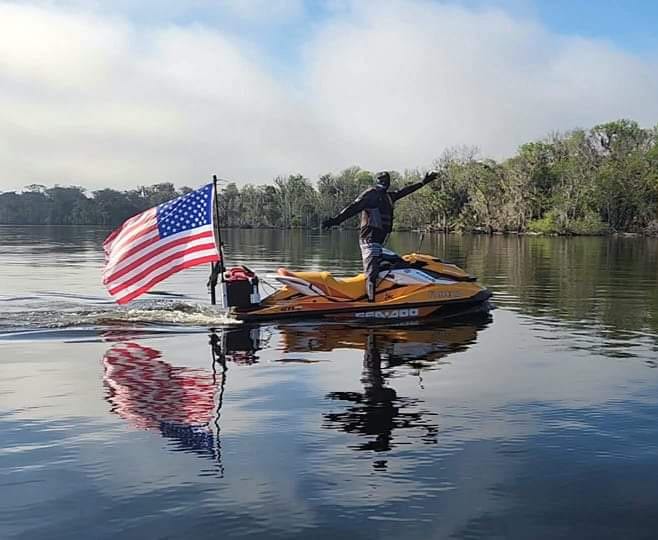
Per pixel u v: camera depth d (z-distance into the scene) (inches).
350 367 292.2
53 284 657.6
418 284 449.1
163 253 429.7
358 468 172.4
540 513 147.6
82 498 155.0
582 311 482.9
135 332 382.6
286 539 136.3
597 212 3540.8
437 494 157.2
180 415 218.2
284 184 5083.7
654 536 137.4
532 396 243.8
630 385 261.3
